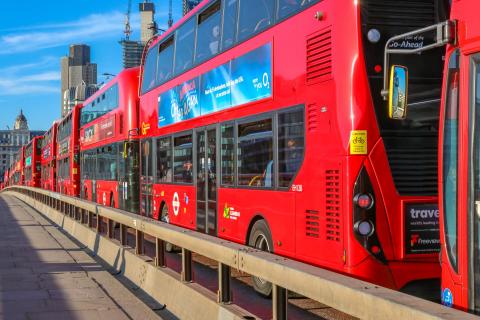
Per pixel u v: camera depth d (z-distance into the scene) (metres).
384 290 3.42
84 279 10.03
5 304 8.09
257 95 8.56
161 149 13.58
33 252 13.66
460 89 4.57
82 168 26.42
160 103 13.70
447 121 4.73
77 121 29.12
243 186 9.05
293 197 7.49
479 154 4.37
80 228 16.03
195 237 6.44
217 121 10.09
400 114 5.34
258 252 5.12
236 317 5.27
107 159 20.64
